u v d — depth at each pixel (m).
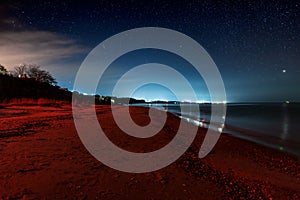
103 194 3.74
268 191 5.10
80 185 4.01
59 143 7.12
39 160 5.17
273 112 64.06
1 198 3.28
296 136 17.78
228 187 4.82
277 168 7.68
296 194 5.15
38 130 9.29
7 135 7.78
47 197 3.45
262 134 18.30
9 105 22.45
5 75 38.94
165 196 3.95
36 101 28.92
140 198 3.77
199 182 4.83
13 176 4.13
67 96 48.28
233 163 7.58
